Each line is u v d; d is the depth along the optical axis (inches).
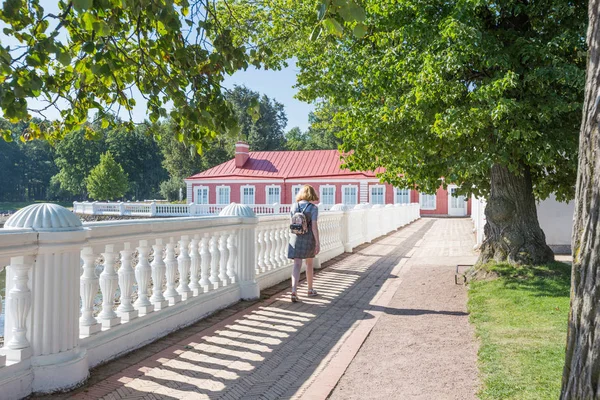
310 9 498.9
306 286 339.9
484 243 354.0
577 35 283.7
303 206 291.3
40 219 142.3
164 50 150.6
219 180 1713.8
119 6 136.8
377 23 327.0
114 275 178.1
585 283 81.9
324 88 393.7
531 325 210.8
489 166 293.9
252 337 208.1
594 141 82.0
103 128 177.6
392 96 322.0
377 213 785.6
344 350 190.1
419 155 330.3
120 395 142.3
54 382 141.2
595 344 78.2
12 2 119.2
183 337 205.5
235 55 154.1
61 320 144.4
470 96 283.0
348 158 376.5
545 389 140.5
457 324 229.5
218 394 145.6
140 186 3777.1
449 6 301.3
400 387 151.5
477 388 148.7
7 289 144.1
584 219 83.9
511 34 305.0
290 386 152.7
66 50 122.0
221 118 152.8
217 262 259.6
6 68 110.7
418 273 393.1
